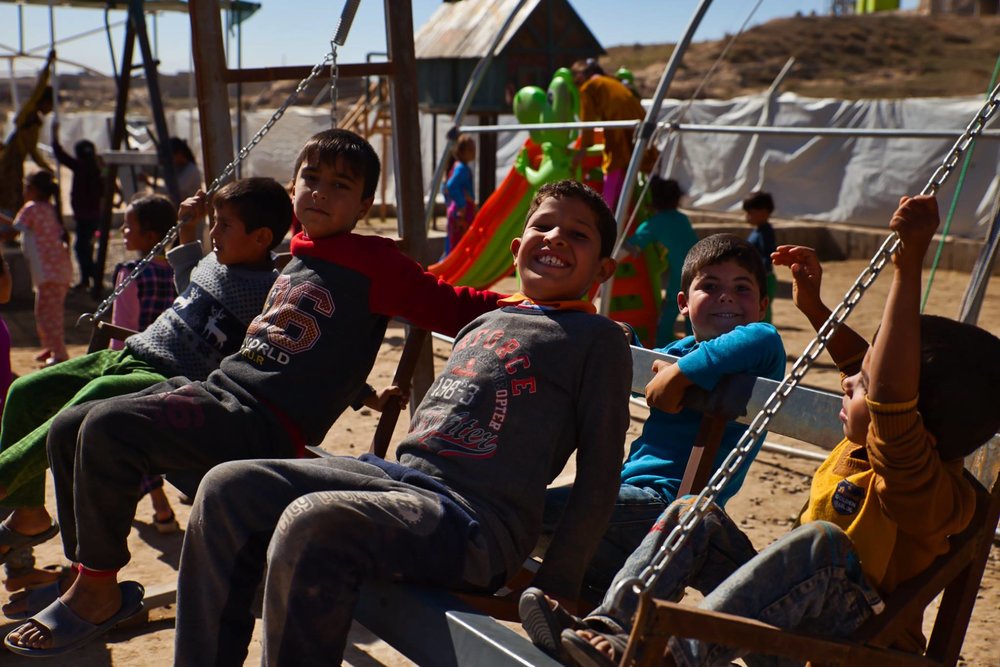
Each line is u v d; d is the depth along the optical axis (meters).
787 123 17.58
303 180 2.95
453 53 13.80
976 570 2.23
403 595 2.24
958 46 46.22
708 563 2.27
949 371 1.99
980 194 14.90
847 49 46.09
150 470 2.72
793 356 8.82
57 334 8.03
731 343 2.62
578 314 2.52
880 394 1.94
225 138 4.66
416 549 2.22
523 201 9.52
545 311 2.54
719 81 42.94
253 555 2.35
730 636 1.87
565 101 9.27
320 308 2.88
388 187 21.92
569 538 2.35
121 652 3.45
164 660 3.40
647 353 2.95
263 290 3.35
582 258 2.55
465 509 2.30
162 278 4.69
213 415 2.75
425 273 3.02
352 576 2.18
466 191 13.80
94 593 2.72
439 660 2.15
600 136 9.58
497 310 2.64
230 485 2.33
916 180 15.79
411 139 4.80
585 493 2.38
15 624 3.46
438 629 2.15
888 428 1.94
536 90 9.60
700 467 2.62
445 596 2.23
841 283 13.43
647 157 8.95
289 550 2.13
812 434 2.46
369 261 2.92
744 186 18.14
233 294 3.32
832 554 2.06
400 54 4.75
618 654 1.97
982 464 2.39
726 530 2.24
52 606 2.72
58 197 11.99
